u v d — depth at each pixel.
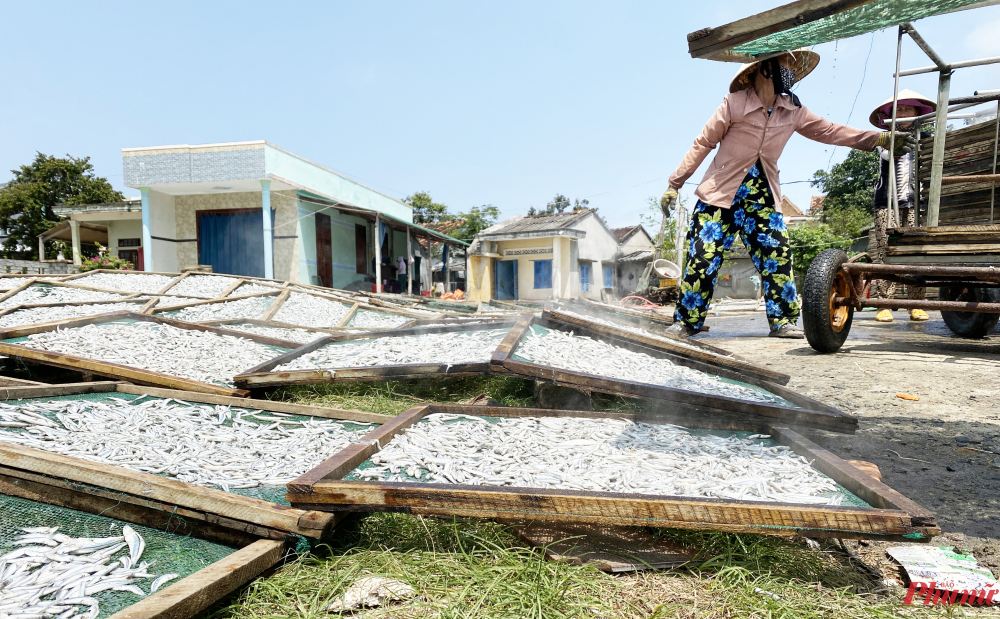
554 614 1.28
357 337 4.09
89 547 1.43
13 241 27.84
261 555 1.39
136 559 1.40
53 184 28.41
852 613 1.31
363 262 17.91
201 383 3.10
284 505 1.55
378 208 19.20
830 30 2.25
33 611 1.16
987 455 2.32
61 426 2.24
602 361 3.04
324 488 1.49
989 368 3.97
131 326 4.36
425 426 2.17
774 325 5.19
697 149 4.57
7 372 3.52
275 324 5.29
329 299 7.15
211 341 4.14
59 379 3.54
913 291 7.66
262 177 13.20
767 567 1.50
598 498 1.41
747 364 3.29
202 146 13.34
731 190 4.56
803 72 4.42
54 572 1.32
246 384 3.10
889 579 1.50
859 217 20.50
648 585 1.43
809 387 3.57
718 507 1.38
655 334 3.99
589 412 2.39
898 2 2.00
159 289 7.35
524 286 21.94
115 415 2.44
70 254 25.50
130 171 13.75
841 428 2.43
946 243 3.75
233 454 2.04
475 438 2.02
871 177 22.56
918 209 4.18
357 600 1.33
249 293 7.34
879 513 1.32
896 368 4.03
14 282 6.48
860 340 5.67
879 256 4.20
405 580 1.41
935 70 3.69
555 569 1.43
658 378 2.91
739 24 2.33
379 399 3.17
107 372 3.20
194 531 1.58
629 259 25.52
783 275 4.99
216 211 14.75
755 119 4.34
